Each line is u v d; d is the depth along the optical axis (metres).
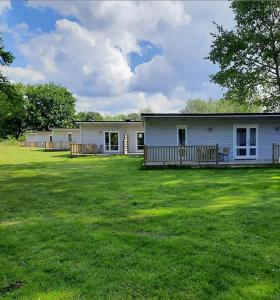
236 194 10.02
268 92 30.05
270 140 20.39
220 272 4.53
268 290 4.02
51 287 4.25
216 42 28.38
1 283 4.41
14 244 5.88
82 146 30.88
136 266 4.78
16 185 13.17
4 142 71.25
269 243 5.62
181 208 8.28
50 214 8.11
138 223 7.02
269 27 27.91
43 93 68.94
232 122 20.30
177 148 19.88
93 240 5.93
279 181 12.46
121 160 24.72
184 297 3.93
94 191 11.19
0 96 20.42
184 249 5.37
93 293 4.07
